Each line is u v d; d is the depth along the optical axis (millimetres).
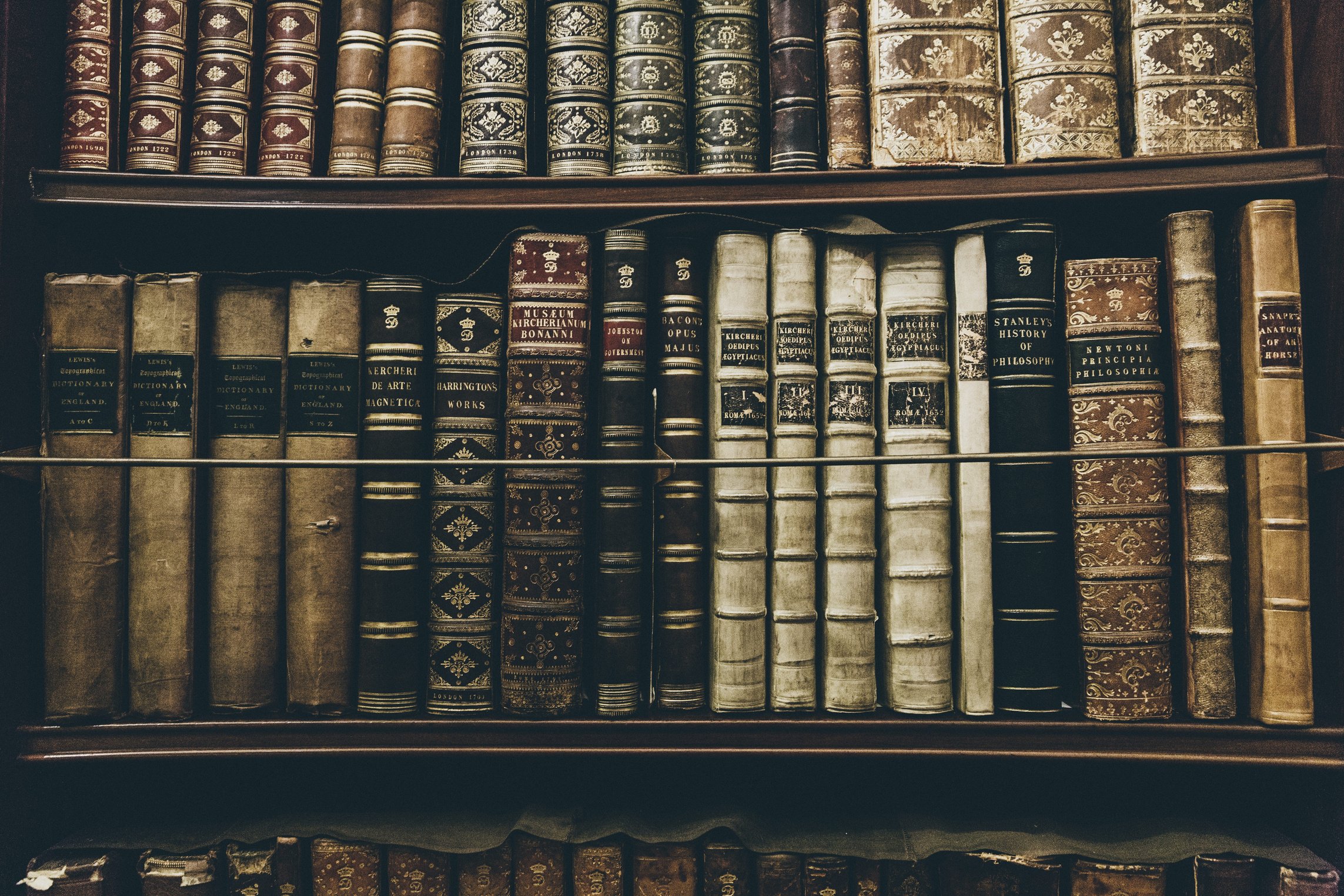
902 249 891
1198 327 848
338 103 893
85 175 846
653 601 892
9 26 826
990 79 869
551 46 899
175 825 903
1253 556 839
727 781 1025
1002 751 845
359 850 869
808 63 884
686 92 913
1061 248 1028
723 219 887
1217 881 833
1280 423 818
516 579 874
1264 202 829
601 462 751
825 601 883
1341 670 830
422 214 871
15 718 843
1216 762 823
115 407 861
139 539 861
